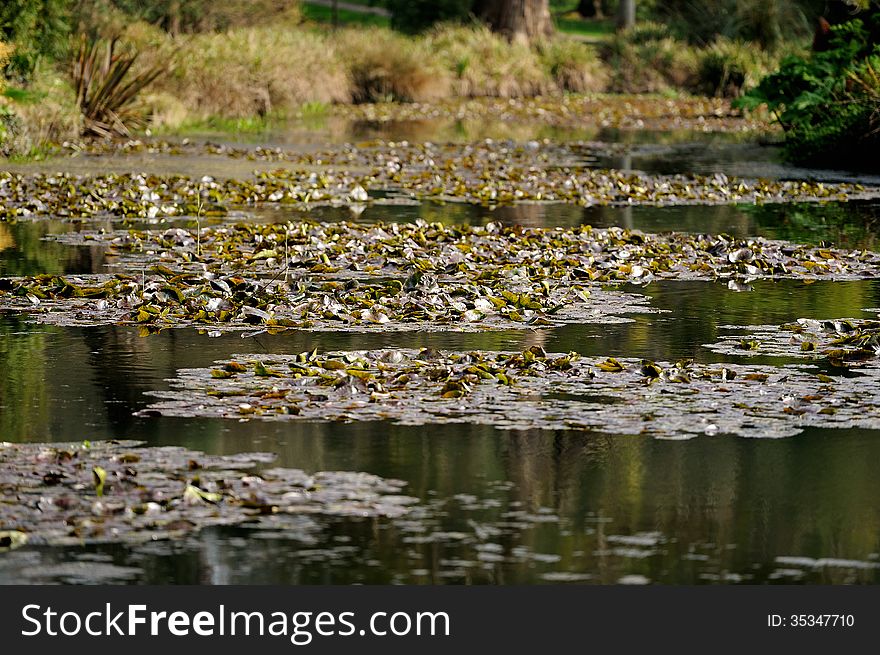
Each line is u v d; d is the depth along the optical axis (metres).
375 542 6.82
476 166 28.92
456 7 68.44
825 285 14.77
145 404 9.35
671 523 7.09
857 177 28.44
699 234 18.70
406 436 8.59
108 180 23.88
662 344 11.50
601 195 23.95
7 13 31.59
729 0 66.75
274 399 9.48
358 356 10.67
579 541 6.84
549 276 14.88
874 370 10.50
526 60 61.09
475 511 7.25
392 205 22.23
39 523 7.03
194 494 7.36
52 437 8.53
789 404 9.45
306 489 7.57
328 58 51.53
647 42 65.88
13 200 21.23
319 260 15.53
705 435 8.68
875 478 7.80
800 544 6.81
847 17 35.94
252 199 22.34
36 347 11.20
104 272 14.93
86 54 34.50
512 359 10.55
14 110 28.53
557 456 8.20
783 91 34.44
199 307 12.70
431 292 13.49
